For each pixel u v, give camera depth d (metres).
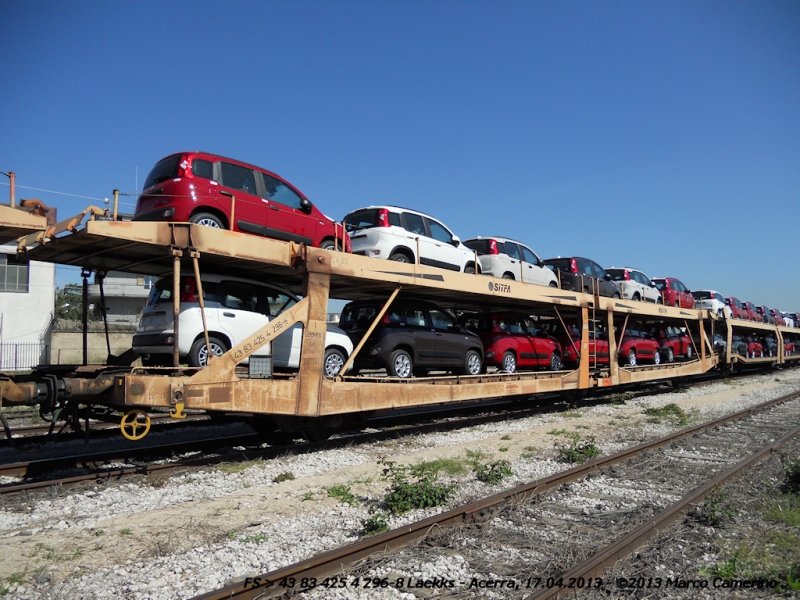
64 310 36.28
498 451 9.45
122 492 6.68
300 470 7.95
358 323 11.21
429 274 10.35
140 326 8.59
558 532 5.55
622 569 4.66
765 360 28.92
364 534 5.41
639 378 17.44
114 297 33.53
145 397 6.84
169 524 5.62
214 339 8.35
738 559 4.89
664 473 7.98
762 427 11.91
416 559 4.79
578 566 4.50
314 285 8.45
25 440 9.72
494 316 14.11
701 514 5.94
